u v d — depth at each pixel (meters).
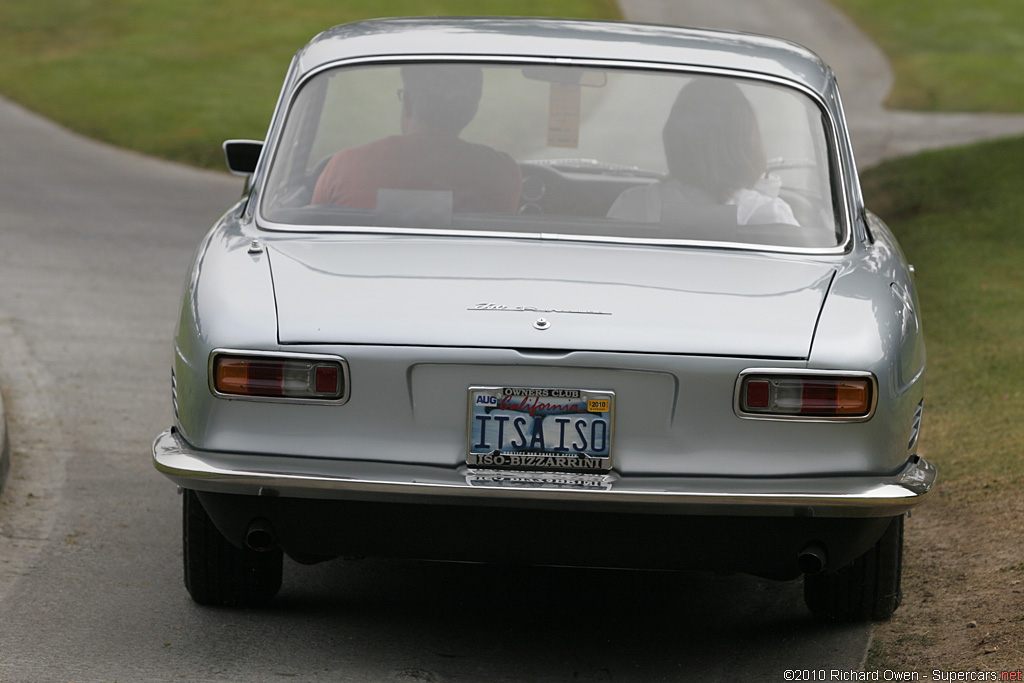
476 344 7.44
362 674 8.40
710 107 9.34
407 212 8.87
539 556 7.71
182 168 44.94
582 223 8.85
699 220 8.88
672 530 7.55
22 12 92.81
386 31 9.99
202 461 7.63
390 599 9.96
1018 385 16.64
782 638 9.30
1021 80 79.00
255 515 7.80
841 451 7.50
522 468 7.53
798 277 8.22
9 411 15.04
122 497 12.27
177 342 8.24
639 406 7.49
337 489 7.48
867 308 7.87
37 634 8.93
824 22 109.50
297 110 9.50
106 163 44.41
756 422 7.46
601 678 8.50
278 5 102.81
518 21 10.17
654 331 7.51
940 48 95.94
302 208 8.94
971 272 25.48
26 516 11.55
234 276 8.07
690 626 9.58
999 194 34.75
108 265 25.58
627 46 9.73
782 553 7.71
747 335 7.53
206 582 9.35
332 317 7.60
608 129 9.33
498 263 8.20
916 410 8.09
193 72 72.62
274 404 7.54
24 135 49.97
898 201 35.78
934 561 10.76
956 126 61.09
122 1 99.62
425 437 7.53
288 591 10.08
